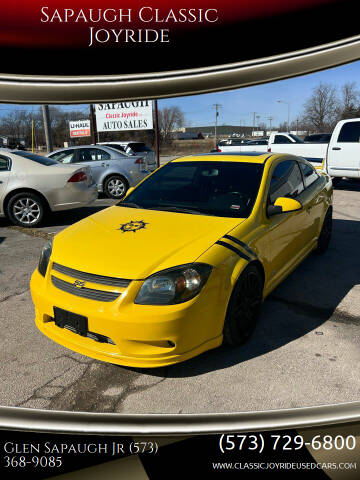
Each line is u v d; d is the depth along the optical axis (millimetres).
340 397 2420
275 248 3381
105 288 2457
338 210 7996
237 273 2701
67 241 2943
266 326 3289
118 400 2422
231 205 3293
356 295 3914
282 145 12859
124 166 9328
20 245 5613
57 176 6469
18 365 2770
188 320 2406
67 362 2811
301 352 2904
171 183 3779
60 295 2617
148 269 2479
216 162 3854
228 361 2805
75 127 18516
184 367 2740
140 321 2344
